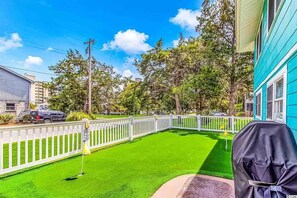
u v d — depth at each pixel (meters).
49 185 3.81
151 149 6.82
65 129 5.71
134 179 4.10
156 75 18.27
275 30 3.99
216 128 11.34
